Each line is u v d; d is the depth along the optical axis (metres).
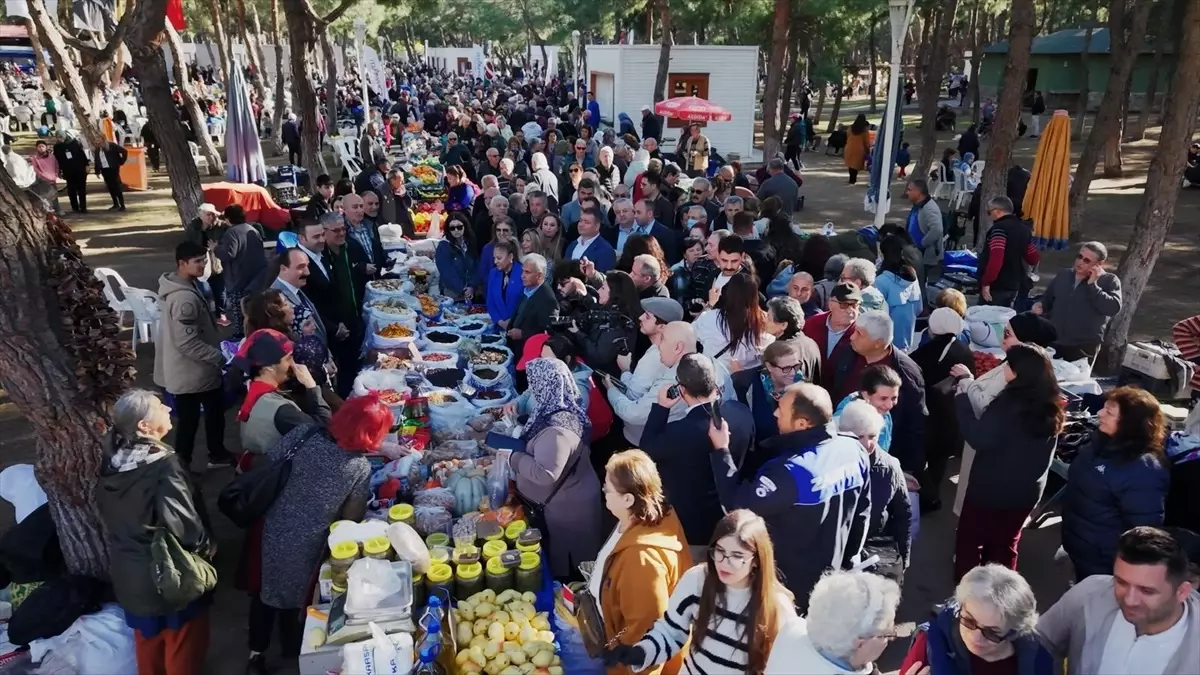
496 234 8.09
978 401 4.71
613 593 3.50
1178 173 8.22
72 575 4.37
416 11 24.44
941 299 6.04
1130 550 2.84
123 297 10.07
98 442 4.32
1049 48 38.25
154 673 4.08
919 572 5.52
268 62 44.84
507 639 3.91
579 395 4.66
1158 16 25.47
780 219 8.29
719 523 2.98
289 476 4.14
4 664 4.19
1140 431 4.05
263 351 4.67
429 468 5.19
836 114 30.42
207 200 12.66
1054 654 3.28
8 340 4.07
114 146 16.92
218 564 5.45
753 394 4.85
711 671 3.04
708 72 24.58
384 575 3.88
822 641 2.66
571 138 20.86
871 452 3.88
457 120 23.25
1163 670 2.92
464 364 6.73
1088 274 6.97
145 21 10.05
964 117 39.12
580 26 41.81
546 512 4.49
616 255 8.02
